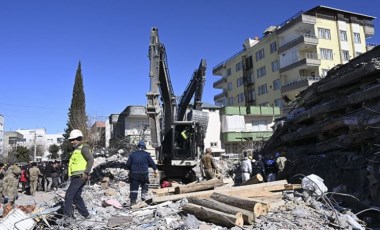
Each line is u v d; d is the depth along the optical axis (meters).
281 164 14.04
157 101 14.98
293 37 43.62
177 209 7.59
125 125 47.53
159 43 15.30
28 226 6.56
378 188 8.73
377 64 10.59
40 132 106.06
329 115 12.78
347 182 10.29
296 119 14.85
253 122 46.31
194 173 14.48
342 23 43.38
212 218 6.70
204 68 15.58
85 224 6.88
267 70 47.84
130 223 6.89
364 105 10.88
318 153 13.10
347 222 6.96
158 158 15.06
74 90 44.72
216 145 44.97
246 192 8.48
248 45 53.34
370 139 10.47
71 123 41.25
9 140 88.44
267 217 6.89
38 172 16.41
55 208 7.27
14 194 11.33
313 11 42.81
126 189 12.97
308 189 8.34
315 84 14.88
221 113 45.81
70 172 7.20
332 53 41.94
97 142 40.75
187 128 14.79
